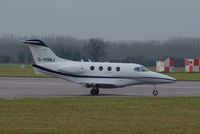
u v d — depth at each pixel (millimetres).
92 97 97875
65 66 111438
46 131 49594
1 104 77250
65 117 61250
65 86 141625
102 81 111125
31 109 70312
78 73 111562
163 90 130625
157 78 112812
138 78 112312
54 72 112625
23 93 112688
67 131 49750
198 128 52406
